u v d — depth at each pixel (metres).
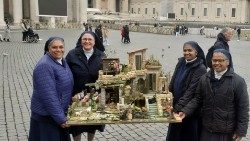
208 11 73.25
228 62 3.73
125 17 74.75
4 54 16.05
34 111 3.98
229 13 69.81
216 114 3.79
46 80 3.87
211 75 3.82
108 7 81.19
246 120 3.75
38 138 4.02
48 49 4.05
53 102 3.86
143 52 4.64
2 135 5.96
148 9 84.38
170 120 3.94
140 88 4.43
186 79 4.30
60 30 36.97
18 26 36.19
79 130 4.71
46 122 3.97
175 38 32.19
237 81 3.73
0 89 9.37
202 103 4.04
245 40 32.97
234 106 3.79
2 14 33.28
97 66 4.65
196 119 4.35
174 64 14.52
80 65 4.62
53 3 34.56
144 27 42.06
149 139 5.93
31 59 15.16
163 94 4.23
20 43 22.66
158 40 28.83
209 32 35.06
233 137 3.84
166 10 74.88
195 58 4.29
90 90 4.62
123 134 6.16
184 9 77.19
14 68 12.79
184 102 4.18
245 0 67.12
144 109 4.05
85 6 44.06
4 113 7.20
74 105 4.21
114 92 4.36
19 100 8.25
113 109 4.20
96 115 4.03
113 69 4.51
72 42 23.08
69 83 4.09
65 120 3.88
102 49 4.85
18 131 6.17
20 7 37.19
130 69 4.57
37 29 36.84
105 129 6.39
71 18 43.88
